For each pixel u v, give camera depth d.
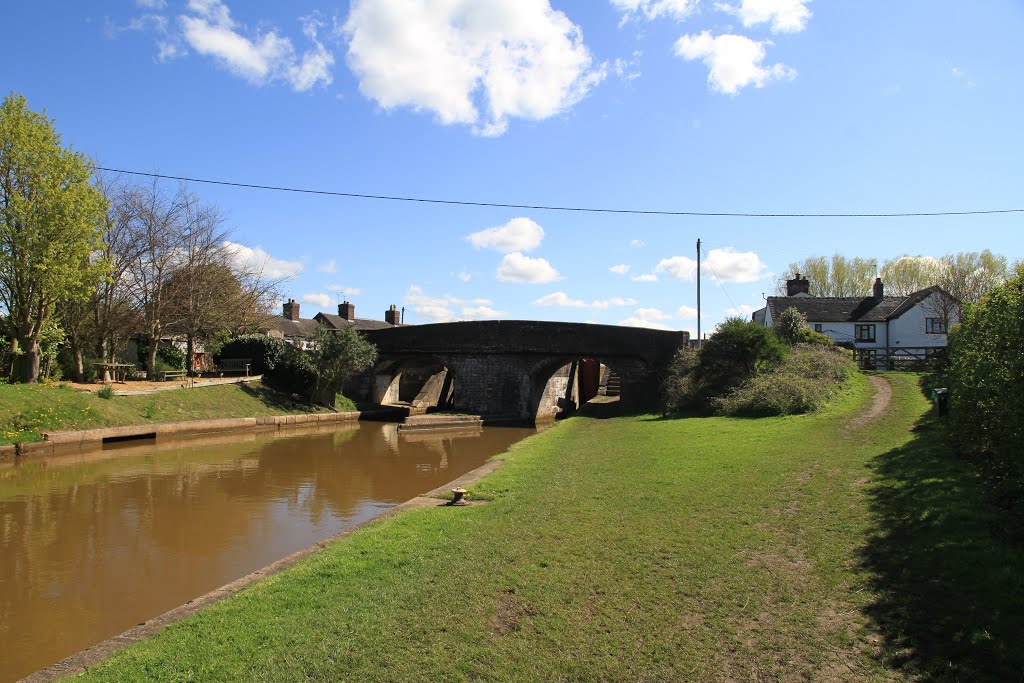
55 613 7.45
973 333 8.27
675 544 6.99
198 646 4.89
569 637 4.87
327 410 33.31
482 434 28.02
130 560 9.41
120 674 4.51
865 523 7.06
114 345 28.62
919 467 8.89
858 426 14.32
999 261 35.47
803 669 4.30
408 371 45.09
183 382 28.45
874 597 5.23
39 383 21.80
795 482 9.45
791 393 19.80
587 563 6.48
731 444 14.03
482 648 4.73
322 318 53.41
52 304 21.91
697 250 32.12
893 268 48.81
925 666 4.13
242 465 18.38
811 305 40.34
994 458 7.43
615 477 11.27
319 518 11.95
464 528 8.02
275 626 5.21
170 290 29.42
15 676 5.88
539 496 9.88
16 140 20.14
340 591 5.91
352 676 4.41
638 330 33.94
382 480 16.20
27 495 13.88
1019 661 3.94
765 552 6.57
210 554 9.70
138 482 15.48
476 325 35.81
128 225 26.61
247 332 37.41
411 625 5.16
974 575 5.16
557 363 35.94
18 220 20.30
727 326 24.98
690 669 4.37
